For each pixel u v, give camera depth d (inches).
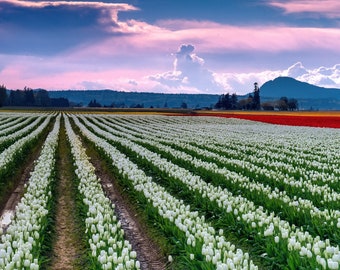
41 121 3021.7
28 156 1301.7
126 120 3405.5
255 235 516.1
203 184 778.8
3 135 1834.4
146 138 1788.9
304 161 1112.8
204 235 474.6
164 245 540.1
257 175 884.0
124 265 414.0
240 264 399.5
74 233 611.5
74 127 2583.7
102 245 462.3
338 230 508.4
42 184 764.0
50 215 654.5
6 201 807.1
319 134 2130.9
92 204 656.4
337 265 370.0
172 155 1198.3
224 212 604.1
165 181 892.0
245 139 1771.7
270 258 453.4
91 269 438.6
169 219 558.6
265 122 3346.5
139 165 1124.5
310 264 390.6
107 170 1095.6
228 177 834.8
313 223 537.0
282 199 660.7
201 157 1211.9
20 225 533.0
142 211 689.6
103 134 1903.3
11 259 426.6
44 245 534.9
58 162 1210.6
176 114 4726.9
